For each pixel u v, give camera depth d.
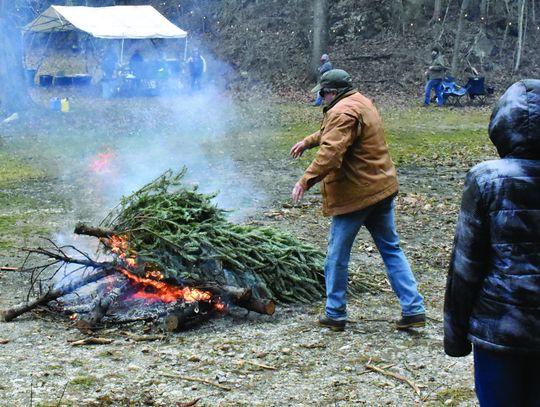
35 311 5.98
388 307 6.13
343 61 31.52
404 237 8.70
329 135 5.13
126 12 30.59
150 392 4.42
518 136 3.01
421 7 33.09
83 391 4.43
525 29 31.56
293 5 35.69
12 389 4.44
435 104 25.25
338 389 4.50
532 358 3.04
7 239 8.48
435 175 12.97
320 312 5.96
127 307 5.93
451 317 3.15
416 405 4.28
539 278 2.93
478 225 3.03
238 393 4.43
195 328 5.61
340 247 5.42
